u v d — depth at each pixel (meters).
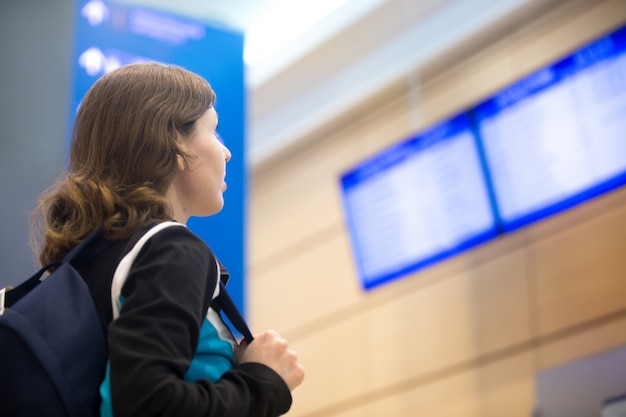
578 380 4.18
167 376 1.09
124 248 1.24
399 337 5.55
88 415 1.15
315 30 5.72
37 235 1.57
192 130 1.39
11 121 3.20
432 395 5.24
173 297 1.15
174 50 4.03
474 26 5.50
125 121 1.34
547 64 4.68
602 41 4.50
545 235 4.94
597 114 4.46
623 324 4.42
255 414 1.18
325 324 6.03
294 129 6.50
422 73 5.85
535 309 4.86
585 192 4.46
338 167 6.28
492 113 4.88
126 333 1.11
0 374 1.14
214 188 1.40
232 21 5.54
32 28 3.36
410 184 5.21
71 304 1.20
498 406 4.86
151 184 1.32
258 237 6.71
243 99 4.12
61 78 3.35
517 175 4.73
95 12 3.89
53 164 3.20
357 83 6.14
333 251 6.13
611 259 4.59
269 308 6.45
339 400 5.77
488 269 5.18
